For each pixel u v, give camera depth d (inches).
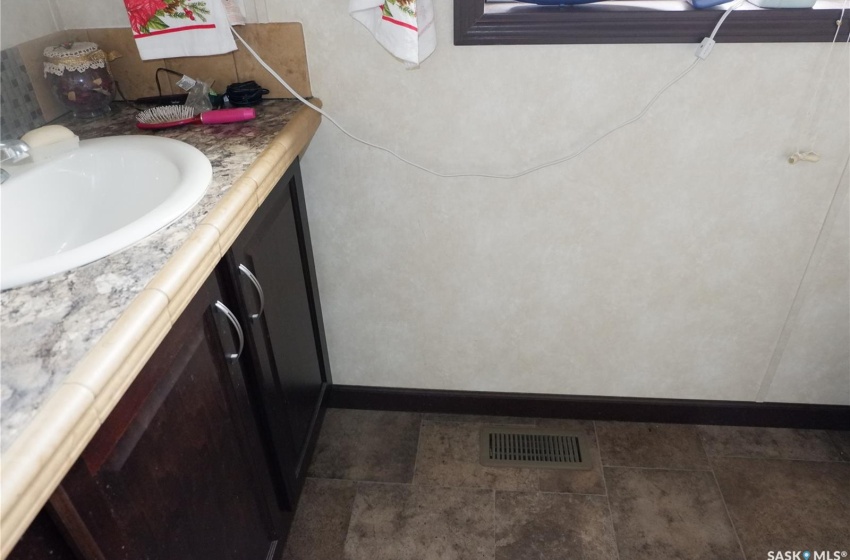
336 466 66.1
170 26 45.4
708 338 64.9
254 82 52.1
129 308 26.2
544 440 68.7
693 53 49.6
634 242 59.5
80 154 41.4
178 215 33.1
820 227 56.9
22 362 23.4
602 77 51.2
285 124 47.4
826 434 69.2
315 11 49.8
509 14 48.8
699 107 52.0
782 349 64.6
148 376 29.7
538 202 57.9
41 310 26.2
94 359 23.5
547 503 61.7
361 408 73.2
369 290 64.9
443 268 62.7
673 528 59.1
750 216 57.1
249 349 42.9
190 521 35.4
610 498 62.1
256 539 47.2
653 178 55.8
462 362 69.2
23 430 20.4
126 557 28.9
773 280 60.4
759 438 68.8
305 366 59.3
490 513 60.8
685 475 64.4
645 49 49.7
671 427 70.3
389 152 56.1
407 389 71.9
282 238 50.4
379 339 68.3
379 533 59.1
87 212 41.8
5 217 36.3
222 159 41.2
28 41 47.2
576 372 68.8
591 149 54.7
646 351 66.5
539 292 63.4
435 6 49.0
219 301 38.0
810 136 52.6
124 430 27.9
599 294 63.0
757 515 60.2
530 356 67.9
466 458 66.7
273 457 50.3
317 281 64.4
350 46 51.1
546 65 50.9
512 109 53.2
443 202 58.6
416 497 62.6
